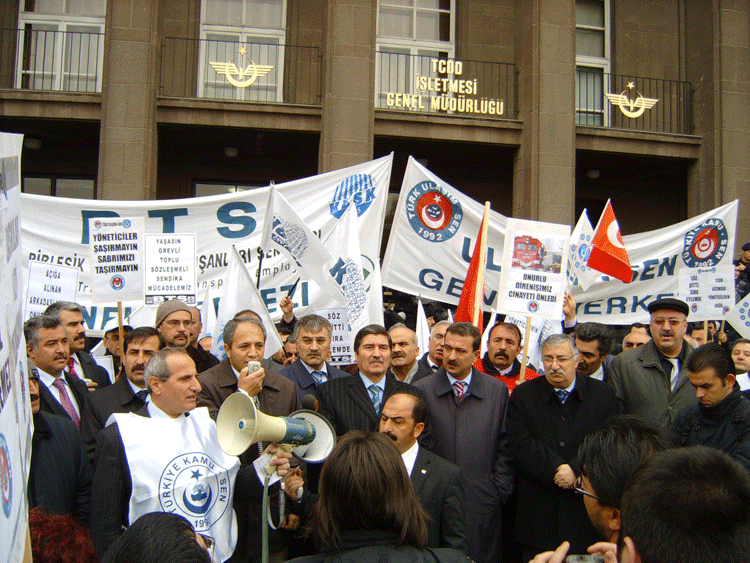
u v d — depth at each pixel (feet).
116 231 20.76
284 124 43.57
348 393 16.25
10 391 5.19
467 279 22.65
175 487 11.98
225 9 48.32
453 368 16.84
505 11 50.37
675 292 33.19
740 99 47.52
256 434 9.84
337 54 42.98
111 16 41.27
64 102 42.11
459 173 51.57
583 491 7.59
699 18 49.80
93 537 11.56
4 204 5.15
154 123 42.04
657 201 54.19
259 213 30.89
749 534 4.51
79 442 13.52
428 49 50.55
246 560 14.02
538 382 16.90
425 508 12.49
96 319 28.48
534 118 44.86
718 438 14.57
